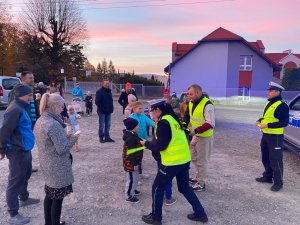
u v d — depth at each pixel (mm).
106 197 4992
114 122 13242
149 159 7273
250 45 32031
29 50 39938
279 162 5309
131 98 6473
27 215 4316
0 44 37281
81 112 15023
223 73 32656
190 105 5113
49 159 3461
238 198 5039
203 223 4184
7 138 3871
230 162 7141
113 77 43906
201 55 33125
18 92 4020
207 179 5914
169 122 3893
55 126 3410
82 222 4164
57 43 40625
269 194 5223
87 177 5918
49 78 39625
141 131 5297
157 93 34688
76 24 41906
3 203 4676
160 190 4043
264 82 32906
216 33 32625
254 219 4324
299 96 7742
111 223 4152
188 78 33844
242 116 17031
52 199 3639
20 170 4051
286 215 4461
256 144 9219
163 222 4207
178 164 3947
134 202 4809
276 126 5133
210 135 5102
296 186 5637
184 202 4863
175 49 38688
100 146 8484
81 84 39156
